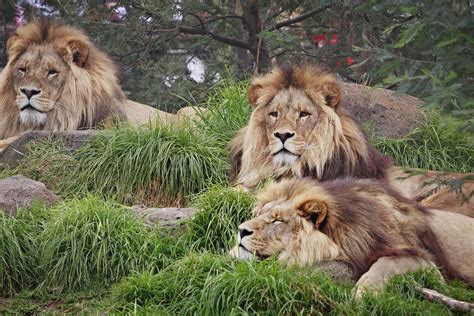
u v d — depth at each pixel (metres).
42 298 12.82
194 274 11.74
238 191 13.67
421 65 11.47
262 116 14.34
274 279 11.10
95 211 13.45
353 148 14.20
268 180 13.78
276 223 11.80
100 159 15.76
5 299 12.91
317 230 11.72
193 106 18.19
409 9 11.34
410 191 14.73
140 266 12.91
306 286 11.05
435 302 11.26
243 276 11.26
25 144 16.67
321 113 14.12
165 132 15.92
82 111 17.69
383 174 14.66
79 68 17.75
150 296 11.80
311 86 14.17
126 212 13.77
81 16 24.23
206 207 13.52
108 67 18.36
